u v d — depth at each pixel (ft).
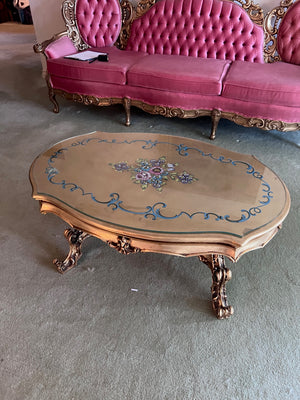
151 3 8.93
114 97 8.17
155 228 3.27
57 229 5.08
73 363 3.31
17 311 3.81
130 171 4.22
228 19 8.41
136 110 9.43
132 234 3.25
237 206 3.62
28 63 13.84
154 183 3.98
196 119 8.93
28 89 10.94
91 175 4.10
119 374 3.23
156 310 3.87
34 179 4.00
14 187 5.99
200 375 3.24
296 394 3.11
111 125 8.50
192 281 4.26
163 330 3.65
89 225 3.48
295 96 6.68
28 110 9.32
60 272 4.32
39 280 4.21
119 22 9.42
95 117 8.95
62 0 10.21
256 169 4.37
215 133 7.84
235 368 3.31
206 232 3.24
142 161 4.46
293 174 6.51
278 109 6.93
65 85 8.44
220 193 3.84
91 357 3.37
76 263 4.43
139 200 3.67
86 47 9.64
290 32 8.09
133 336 3.58
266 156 7.17
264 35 8.39
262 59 8.54
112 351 3.43
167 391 3.11
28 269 4.37
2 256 4.55
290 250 4.78
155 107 7.91
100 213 3.46
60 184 3.91
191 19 8.66
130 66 7.89
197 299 4.02
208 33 8.65
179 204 3.62
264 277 4.33
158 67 7.61
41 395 3.05
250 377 3.24
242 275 4.35
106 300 3.97
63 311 3.83
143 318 3.78
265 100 6.91
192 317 3.80
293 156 7.18
